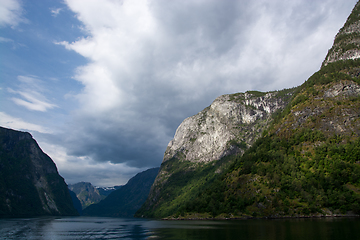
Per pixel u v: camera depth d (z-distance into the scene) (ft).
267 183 622.95
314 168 583.17
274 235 308.81
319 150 610.65
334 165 551.59
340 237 272.51
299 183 563.89
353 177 512.63
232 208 633.20
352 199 487.20
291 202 551.18
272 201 572.92
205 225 520.42
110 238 396.78
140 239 369.71
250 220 541.34
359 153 543.39
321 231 316.40
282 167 634.02
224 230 403.34
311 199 532.73
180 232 422.41
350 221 403.34
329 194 518.78
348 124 629.92
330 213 499.10
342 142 602.44
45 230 544.62
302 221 438.81
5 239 401.29
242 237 311.47
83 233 482.69
